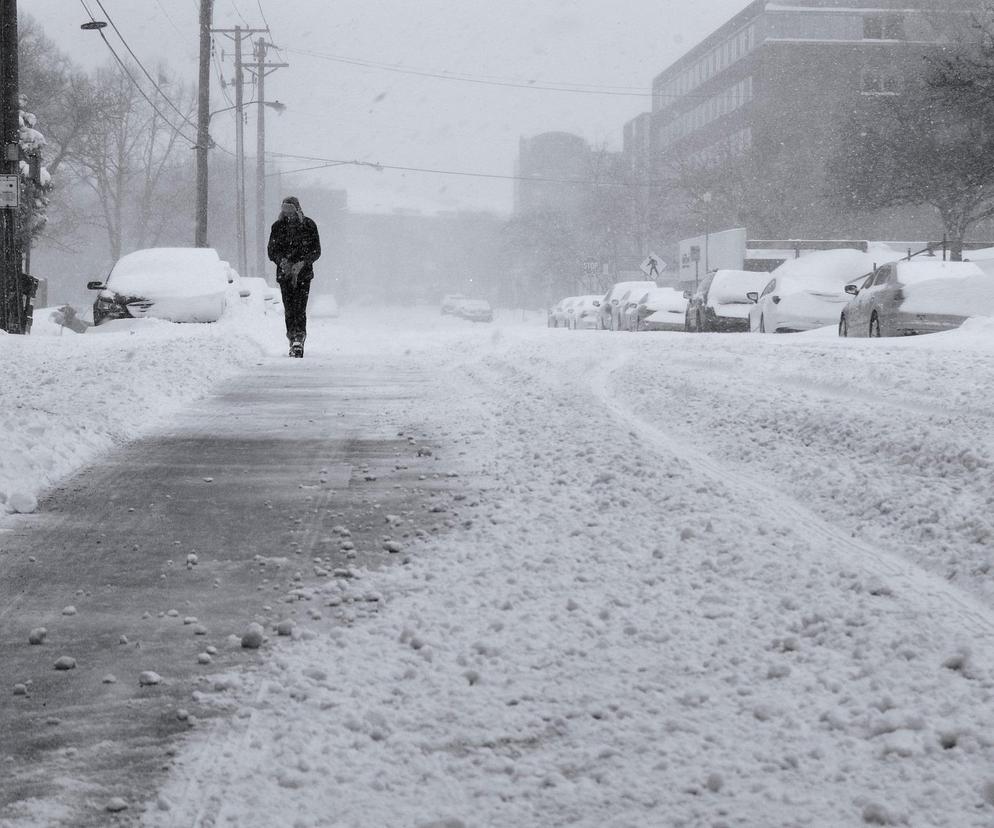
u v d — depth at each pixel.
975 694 8.45
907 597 10.80
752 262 107.31
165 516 15.44
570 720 8.39
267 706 8.74
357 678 9.26
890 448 17.11
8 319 45.69
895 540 13.07
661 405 24.36
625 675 9.22
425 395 28.30
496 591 11.60
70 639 10.51
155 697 9.02
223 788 7.40
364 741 8.07
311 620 10.95
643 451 18.12
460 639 10.16
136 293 56.88
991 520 12.82
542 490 16.17
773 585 11.43
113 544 13.99
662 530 13.66
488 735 8.15
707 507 14.57
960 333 42.53
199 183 91.00
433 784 7.43
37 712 8.75
